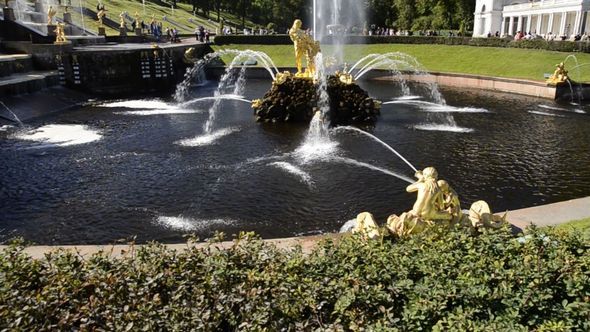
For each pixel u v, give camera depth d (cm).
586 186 1602
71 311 605
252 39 5850
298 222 1308
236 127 2525
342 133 2373
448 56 5159
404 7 8912
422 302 589
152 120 2714
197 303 600
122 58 4047
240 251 734
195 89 4288
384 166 1795
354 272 654
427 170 884
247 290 624
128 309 593
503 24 8350
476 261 689
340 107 2669
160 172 1733
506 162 1870
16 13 4978
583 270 675
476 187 1589
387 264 680
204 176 1684
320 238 927
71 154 1972
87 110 3070
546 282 639
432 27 8638
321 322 586
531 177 1692
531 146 2122
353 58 5462
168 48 4491
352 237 786
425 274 661
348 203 1432
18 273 668
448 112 2989
